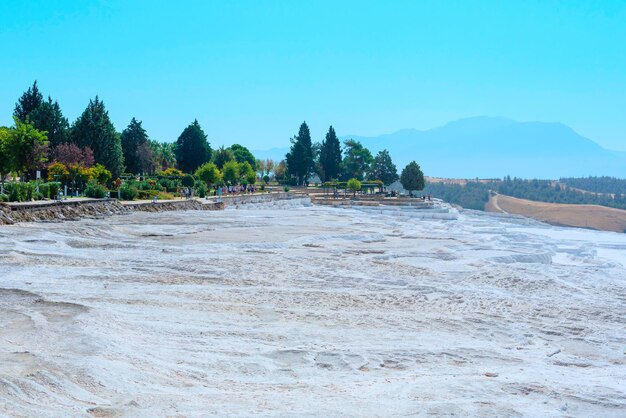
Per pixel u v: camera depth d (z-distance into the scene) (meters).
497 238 63.69
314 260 41.66
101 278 31.64
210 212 85.31
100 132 102.88
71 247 41.53
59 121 100.06
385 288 33.38
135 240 48.00
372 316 26.92
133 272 33.88
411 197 153.62
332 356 19.91
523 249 52.47
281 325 24.28
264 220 73.19
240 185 148.88
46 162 88.00
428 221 96.25
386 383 16.95
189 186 115.12
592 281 37.69
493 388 16.69
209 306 26.83
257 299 29.09
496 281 36.44
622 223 196.62
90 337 18.55
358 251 47.19
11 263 33.53
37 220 54.44
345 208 123.62
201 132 153.62
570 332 25.97
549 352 22.73
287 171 192.38
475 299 31.50
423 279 36.69
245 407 13.85
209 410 13.48
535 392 16.70
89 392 14.27
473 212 148.12
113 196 87.56
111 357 17.14
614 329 26.83
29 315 21.31
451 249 49.84
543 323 27.34
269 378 17.31
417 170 159.50
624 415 15.09
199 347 20.02
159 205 82.31
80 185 84.50
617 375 19.64
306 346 21.11
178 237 51.56
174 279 32.72
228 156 170.25
